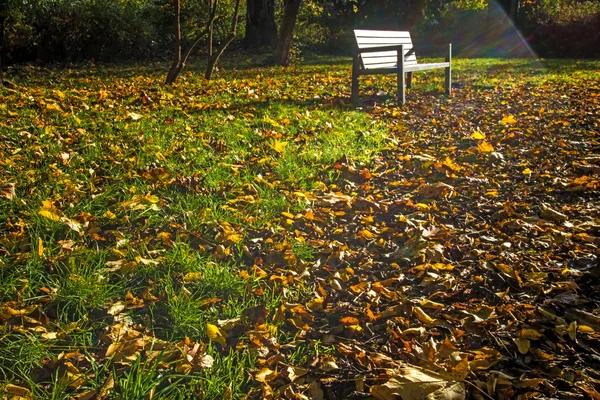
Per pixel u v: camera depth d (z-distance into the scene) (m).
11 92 7.50
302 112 6.43
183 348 2.15
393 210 3.68
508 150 5.12
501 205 3.74
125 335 2.22
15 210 3.22
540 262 2.95
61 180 3.67
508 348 2.24
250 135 5.21
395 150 5.04
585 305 2.52
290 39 16.30
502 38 23.28
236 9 10.08
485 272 2.86
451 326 2.40
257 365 2.15
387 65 8.04
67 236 2.97
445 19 27.16
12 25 15.49
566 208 3.68
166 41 21.34
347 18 28.42
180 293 2.54
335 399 2.00
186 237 3.06
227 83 9.71
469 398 1.95
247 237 3.14
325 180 4.14
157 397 1.91
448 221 3.54
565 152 4.98
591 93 8.40
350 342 2.32
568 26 20.42
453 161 4.68
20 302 2.37
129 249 2.82
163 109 6.44
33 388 1.88
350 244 3.20
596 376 2.05
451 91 8.69
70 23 17.08
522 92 8.48
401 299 2.61
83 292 2.46
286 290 2.64
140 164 4.15
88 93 7.86
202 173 4.00
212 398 1.95
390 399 1.91
